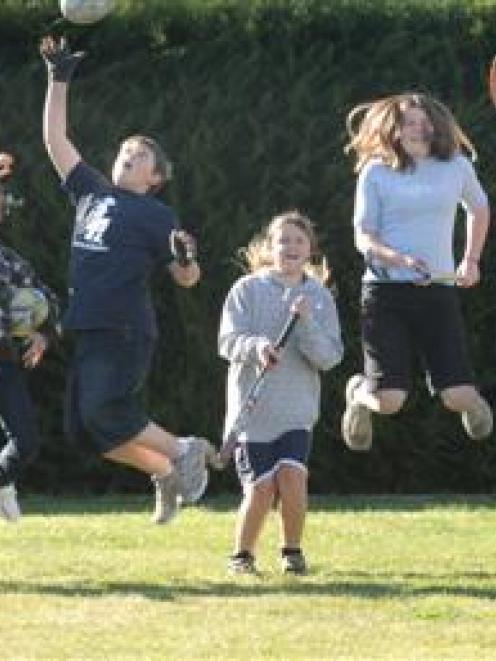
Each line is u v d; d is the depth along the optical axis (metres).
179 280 34.94
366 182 36.25
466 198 36.81
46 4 53.28
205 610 31.39
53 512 47.84
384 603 32.09
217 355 51.69
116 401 34.44
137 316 34.59
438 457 52.50
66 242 51.75
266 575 35.03
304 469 35.28
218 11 53.16
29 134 52.09
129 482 53.09
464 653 28.39
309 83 52.19
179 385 51.97
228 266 51.41
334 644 28.92
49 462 52.84
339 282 51.34
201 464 35.28
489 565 36.53
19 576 34.91
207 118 51.91
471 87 52.62
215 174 51.66
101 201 35.16
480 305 52.00
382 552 38.22
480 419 36.56
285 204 51.53
